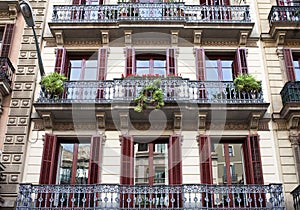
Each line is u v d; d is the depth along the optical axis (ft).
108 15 55.77
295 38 55.16
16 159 46.85
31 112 50.01
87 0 59.11
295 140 47.75
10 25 56.03
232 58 55.26
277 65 53.57
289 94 48.16
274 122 49.34
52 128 49.01
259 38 55.47
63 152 48.88
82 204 44.14
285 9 55.62
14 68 52.60
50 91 48.88
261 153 47.39
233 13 56.39
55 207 42.39
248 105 47.83
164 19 53.93
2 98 50.47
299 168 46.29
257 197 43.62
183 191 42.91
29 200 42.47
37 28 56.24
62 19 54.85
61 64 52.60
